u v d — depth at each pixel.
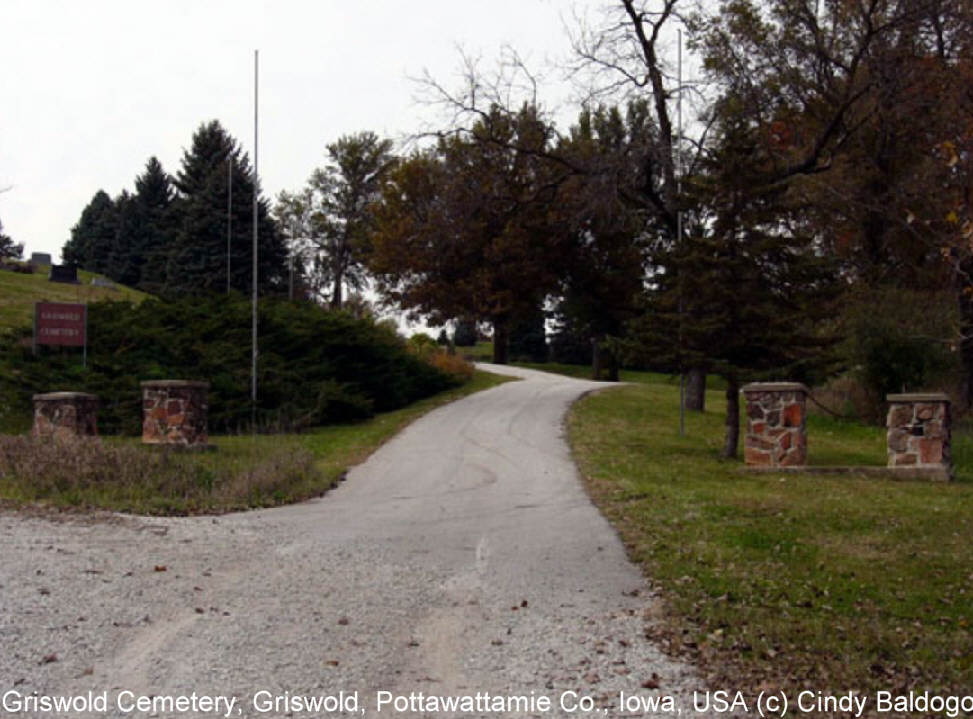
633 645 6.78
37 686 5.68
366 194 61.56
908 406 16.20
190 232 48.19
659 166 26.33
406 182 34.72
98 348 25.08
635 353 18.48
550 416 24.69
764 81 26.52
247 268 48.16
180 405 18.38
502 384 35.59
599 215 29.14
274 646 6.56
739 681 6.10
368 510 12.66
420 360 32.75
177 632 6.81
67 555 9.15
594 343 49.59
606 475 15.70
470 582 8.58
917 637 7.17
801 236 17.75
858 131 28.16
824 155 27.80
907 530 10.92
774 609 7.80
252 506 12.83
